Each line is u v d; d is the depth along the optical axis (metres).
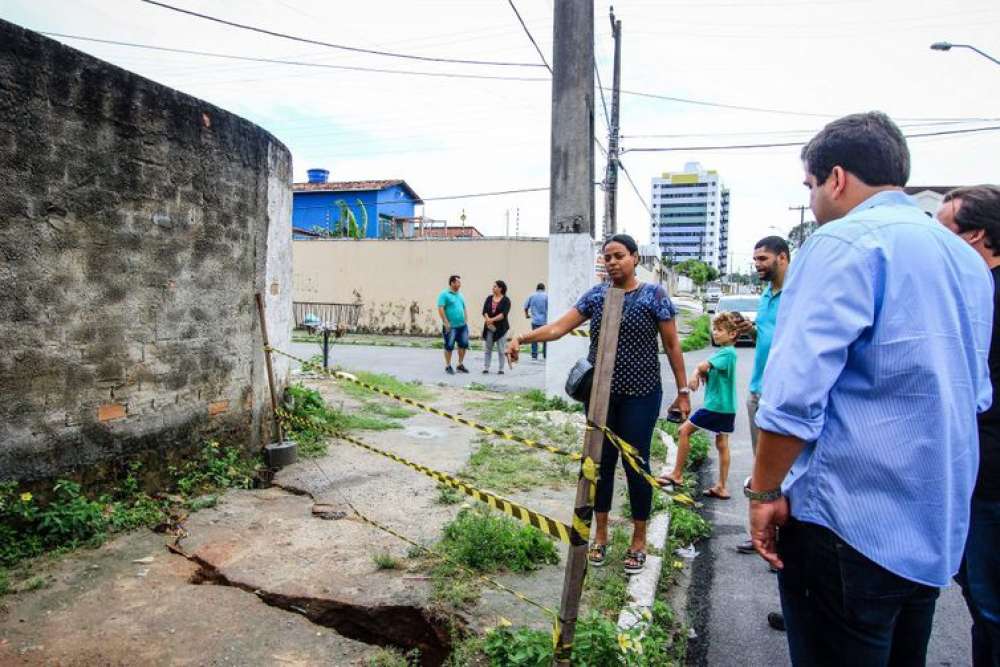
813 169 2.05
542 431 7.39
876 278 1.74
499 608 3.38
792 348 1.77
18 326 3.87
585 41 8.65
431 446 6.65
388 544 4.14
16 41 3.77
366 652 3.03
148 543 4.09
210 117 5.24
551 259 8.96
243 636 3.13
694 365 15.54
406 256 22.41
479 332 21.89
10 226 3.80
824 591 1.85
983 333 1.92
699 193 140.12
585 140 8.75
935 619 3.69
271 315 6.29
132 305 4.59
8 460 3.85
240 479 5.32
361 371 11.45
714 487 5.77
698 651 3.36
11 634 3.06
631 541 4.28
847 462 1.77
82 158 4.19
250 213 5.81
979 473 2.51
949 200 2.76
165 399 4.89
